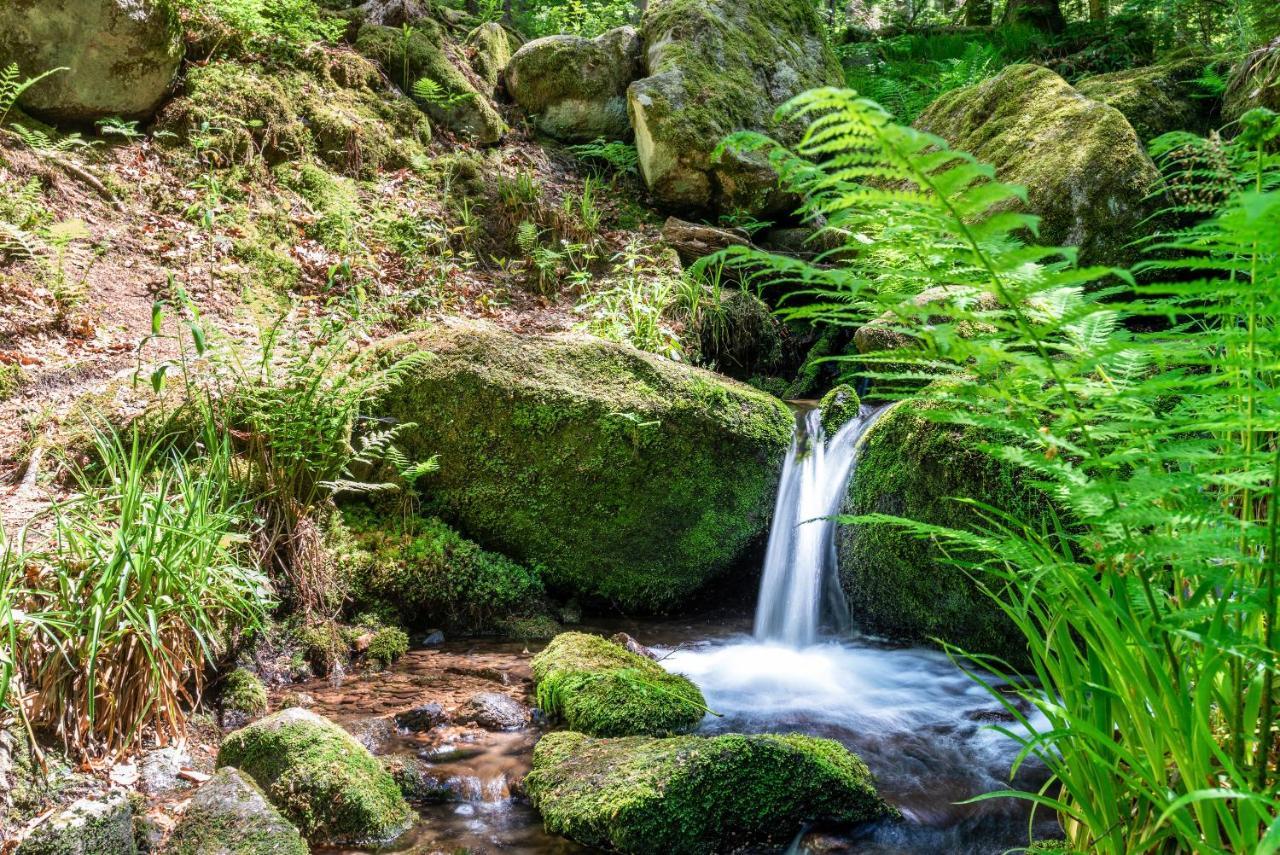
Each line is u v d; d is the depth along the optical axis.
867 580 5.05
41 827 2.67
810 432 5.94
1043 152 6.74
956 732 3.84
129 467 4.15
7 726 2.99
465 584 5.15
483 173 8.84
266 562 4.47
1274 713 1.73
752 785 3.07
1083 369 1.65
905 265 1.76
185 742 3.45
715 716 3.96
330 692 4.19
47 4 6.62
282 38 8.43
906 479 4.80
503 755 3.63
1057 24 12.17
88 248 6.31
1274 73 5.97
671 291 7.54
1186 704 1.63
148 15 6.99
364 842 3.02
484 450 5.43
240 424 4.83
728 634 5.39
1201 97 6.99
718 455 5.59
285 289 6.86
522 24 12.70
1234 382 1.69
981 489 4.43
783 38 10.27
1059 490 1.85
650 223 9.13
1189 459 1.60
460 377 5.41
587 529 5.51
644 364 5.68
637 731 3.68
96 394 5.04
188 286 6.42
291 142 7.86
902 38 12.56
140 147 7.19
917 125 8.51
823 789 3.12
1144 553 1.61
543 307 7.77
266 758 3.20
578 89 9.81
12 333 5.39
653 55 9.69
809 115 9.72
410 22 9.84
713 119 9.06
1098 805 1.92
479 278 7.89
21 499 4.24
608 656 4.34
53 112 6.89
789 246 8.81
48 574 3.42
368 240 7.61
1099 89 7.52
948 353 1.60
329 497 4.96
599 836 2.97
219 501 4.39
